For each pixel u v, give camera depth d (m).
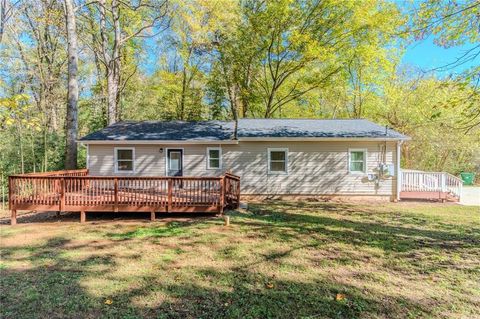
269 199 13.18
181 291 4.33
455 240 6.94
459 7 6.03
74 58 12.12
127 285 4.52
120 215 9.98
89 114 21.86
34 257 5.79
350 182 13.07
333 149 13.09
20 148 13.08
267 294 4.25
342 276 4.90
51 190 8.96
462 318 3.64
